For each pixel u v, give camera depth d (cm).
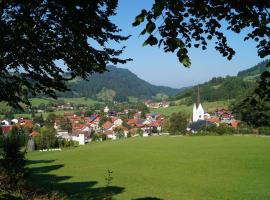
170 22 528
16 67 990
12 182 1489
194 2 548
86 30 955
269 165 5250
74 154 8575
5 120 17138
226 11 573
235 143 7850
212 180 4569
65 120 18862
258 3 553
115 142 10675
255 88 629
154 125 17312
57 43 974
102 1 937
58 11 913
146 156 7181
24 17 870
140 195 3706
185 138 9931
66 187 4078
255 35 599
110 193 3669
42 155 9181
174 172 5344
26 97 1072
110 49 1048
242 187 4044
